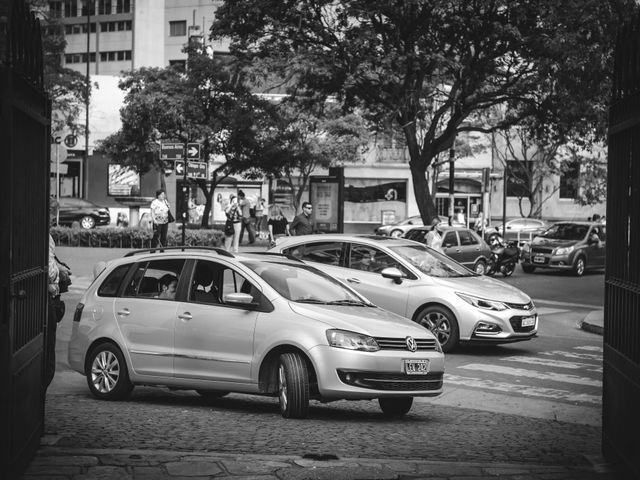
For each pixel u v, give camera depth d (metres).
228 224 30.56
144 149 43.34
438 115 30.02
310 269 10.81
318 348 9.51
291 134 43.00
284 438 8.55
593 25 25.95
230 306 10.19
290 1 28.39
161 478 6.63
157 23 98.12
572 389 12.52
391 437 8.91
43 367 7.62
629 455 6.86
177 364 10.41
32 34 6.87
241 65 29.36
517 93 29.05
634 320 6.78
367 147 54.69
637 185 6.80
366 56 26.92
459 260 28.97
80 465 6.91
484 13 27.50
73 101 56.56
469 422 10.17
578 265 32.75
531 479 6.98
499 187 60.81
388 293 15.46
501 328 15.12
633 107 6.95
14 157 6.20
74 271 27.38
